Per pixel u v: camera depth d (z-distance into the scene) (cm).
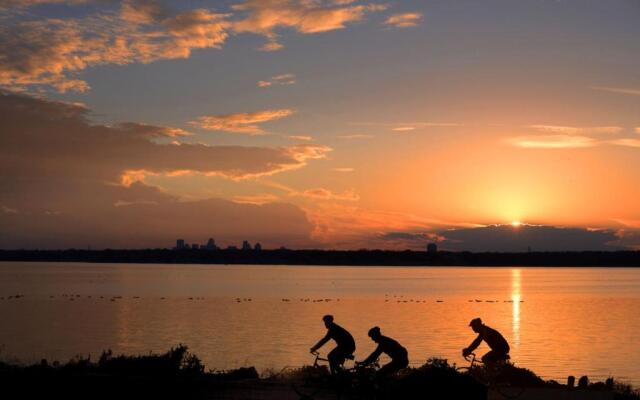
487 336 3048
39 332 10719
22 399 2975
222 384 3412
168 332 10769
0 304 17762
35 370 3669
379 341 2781
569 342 9938
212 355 7825
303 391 3216
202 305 17788
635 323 13512
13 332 10700
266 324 12238
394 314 15138
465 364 6775
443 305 18738
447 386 2633
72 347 8681
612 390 3412
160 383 3366
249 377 3788
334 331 2859
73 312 15138
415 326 12181
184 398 3036
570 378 3531
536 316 15288
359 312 15625
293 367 6016
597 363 7625
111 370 3675
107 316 14050
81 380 3416
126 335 10281
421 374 2694
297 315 14488
